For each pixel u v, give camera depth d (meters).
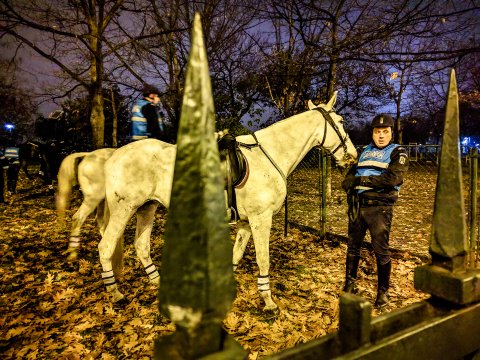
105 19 7.75
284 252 5.55
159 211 9.10
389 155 3.47
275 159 3.72
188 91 0.55
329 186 10.47
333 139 4.02
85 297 3.87
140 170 3.66
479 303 1.00
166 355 0.58
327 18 6.81
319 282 4.32
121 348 2.91
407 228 7.36
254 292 3.95
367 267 4.61
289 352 0.71
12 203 10.02
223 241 0.56
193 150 0.54
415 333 0.85
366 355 0.75
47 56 6.91
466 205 7.81
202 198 0.54
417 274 1.05
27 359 2.73
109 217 4.11
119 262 4.35
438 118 30.34
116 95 13.71
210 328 0.57
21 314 3.45
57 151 12.12
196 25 0.55
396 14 4.73
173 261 0.55
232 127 11.13
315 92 12.71
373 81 14.71
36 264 5.00
